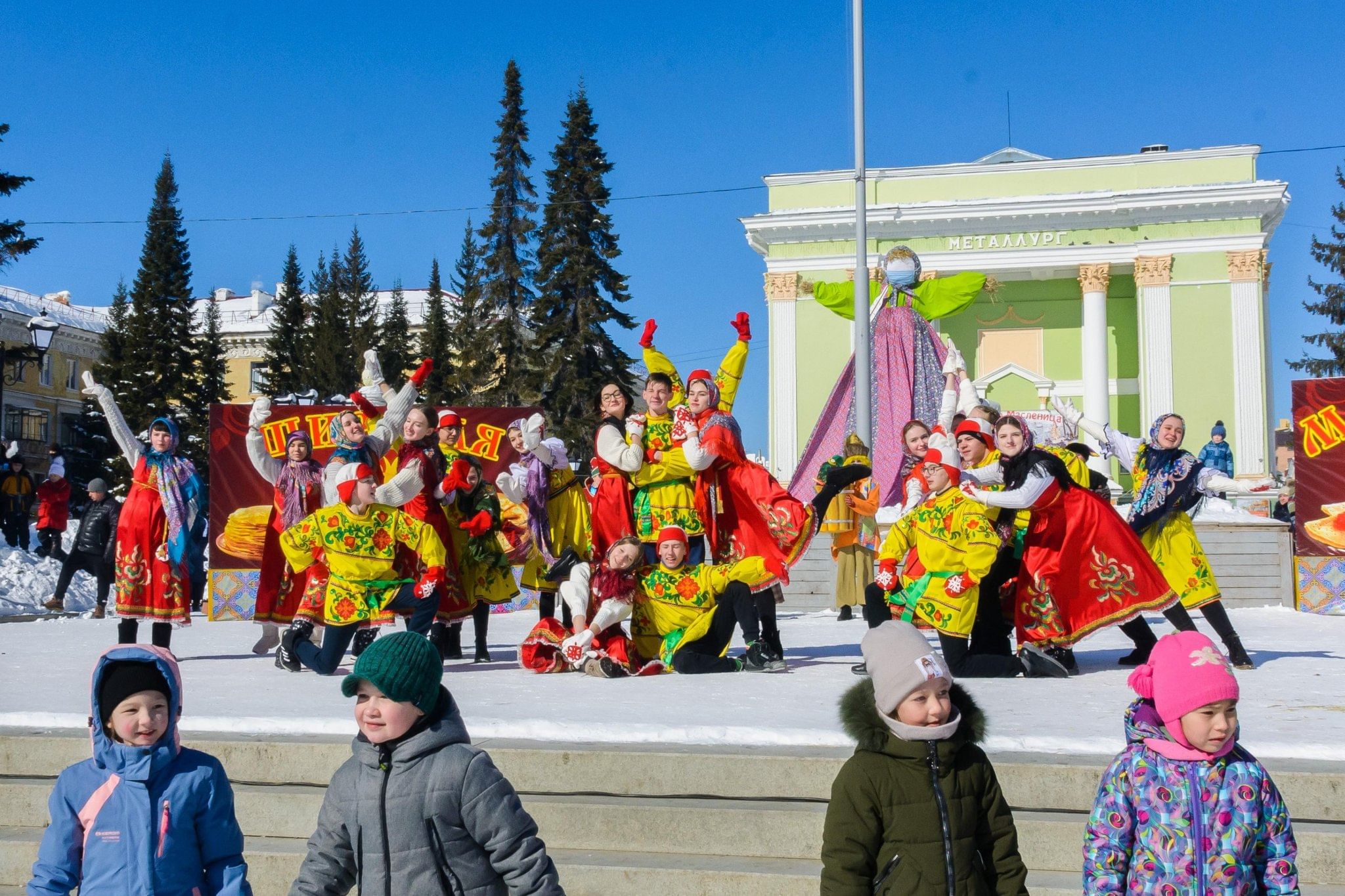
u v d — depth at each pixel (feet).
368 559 24.50
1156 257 146.10
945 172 151.12
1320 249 189.67
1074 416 27.89
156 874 10.27
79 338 226.58
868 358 55.11
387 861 9.95
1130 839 10.16
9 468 77.41
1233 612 42.98
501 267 160.35
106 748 10.44
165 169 201.36
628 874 14.42
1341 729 17.22
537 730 17.06
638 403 162.71
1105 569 23.88
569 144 156.15
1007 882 10.25
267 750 16.69
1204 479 25.20
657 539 25.55
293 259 230.89
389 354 220.64
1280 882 9.89
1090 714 18.83
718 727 16.74
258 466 29.01
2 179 114.62
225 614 43.78
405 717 10.07
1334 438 44.47
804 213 150.51
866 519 41.68
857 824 10.18
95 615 48.32
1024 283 156.56
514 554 28.09
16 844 15.67
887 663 10.28
